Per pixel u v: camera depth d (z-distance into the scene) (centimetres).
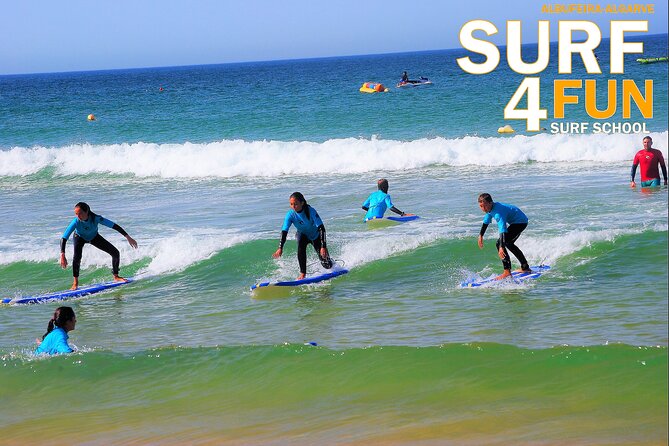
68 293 3734
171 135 11531
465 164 7150
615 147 7031
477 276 3578
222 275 3916
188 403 2183
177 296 3600
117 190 6900
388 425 1897
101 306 3506
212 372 2384
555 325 2662
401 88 19200
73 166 7950
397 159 7219
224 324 3058
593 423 1803
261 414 2061
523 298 3103
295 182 6712
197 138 11175
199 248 4275
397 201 5456
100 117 14788
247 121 12531
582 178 5928
